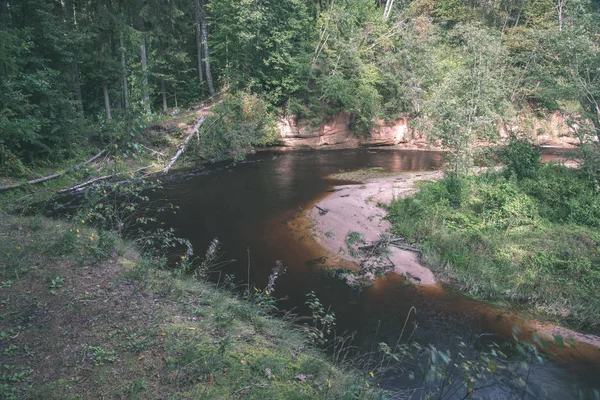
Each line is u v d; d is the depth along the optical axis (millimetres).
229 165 18984
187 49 27312
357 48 25750
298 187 14812
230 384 3393
